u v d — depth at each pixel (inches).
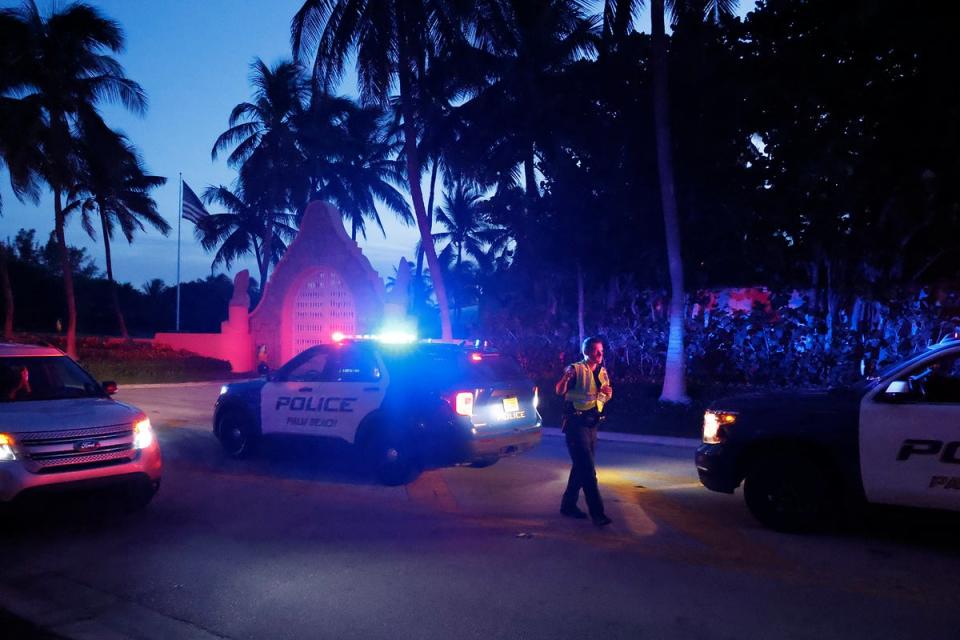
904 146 622.8
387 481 365.7
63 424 274.1
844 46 658.2
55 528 285.0
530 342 1025.5
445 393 353.4
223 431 441.7
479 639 184.1
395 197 1875.0
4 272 1369.3
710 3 770.2
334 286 1234.6
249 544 265.1
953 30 537.3
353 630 189.9
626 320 954.7
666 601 208.1
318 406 392.8
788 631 187.0
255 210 1972.2
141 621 196.7
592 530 283.9
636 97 903.7
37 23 1208.8
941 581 224.7
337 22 804.6
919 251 787.4
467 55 1019.9
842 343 800.3
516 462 439.5
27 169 1241.4
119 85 1286.9
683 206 888.3
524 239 1011.3
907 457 255.8
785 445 280.8
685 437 557.3
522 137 1087.6
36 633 188.9
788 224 860.0
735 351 874.1
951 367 267.7
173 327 2432.3
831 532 280.7
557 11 1050.7
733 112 829.8
